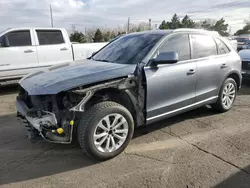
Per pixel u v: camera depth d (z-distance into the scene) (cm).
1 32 686
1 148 350
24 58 697
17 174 285
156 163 304
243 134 387
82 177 278
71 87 281
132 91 327
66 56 770
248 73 711
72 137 318
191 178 272
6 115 498
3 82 682
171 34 383
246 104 551
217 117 465
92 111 293
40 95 298
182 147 345
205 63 418
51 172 289
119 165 301
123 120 318
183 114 482
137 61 346
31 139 317
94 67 345
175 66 369
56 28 758
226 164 299
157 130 406
